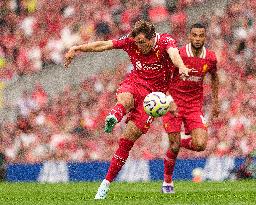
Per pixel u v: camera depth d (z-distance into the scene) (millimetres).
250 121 55000
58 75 58812
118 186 35500
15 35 60156
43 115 55750
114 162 22281
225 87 57469
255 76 58250
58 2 61781
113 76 58719
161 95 21109
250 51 59562
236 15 61125
